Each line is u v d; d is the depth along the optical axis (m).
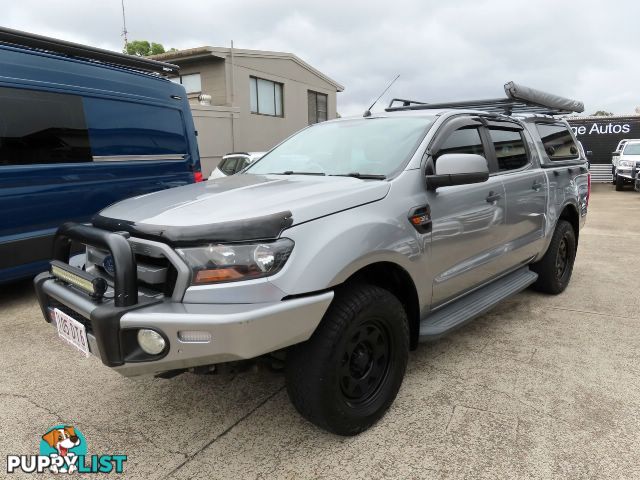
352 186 2.59
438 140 3.10
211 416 2.70
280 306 2.04
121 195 5.39
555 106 4.69
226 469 2.27
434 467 2.25
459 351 3.50
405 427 2.56
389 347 2.61
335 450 2.39
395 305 2.54
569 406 2.75
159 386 3.04
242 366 2.37
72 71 4.90
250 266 2.04
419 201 2.78
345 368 2.37
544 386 2.98
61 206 4.79
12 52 4.41
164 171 5.95
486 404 2.78
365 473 2.22
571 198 4.71
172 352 1.99
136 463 2.32
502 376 3.11
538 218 4.12
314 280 2.14
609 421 2.59
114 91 5.33
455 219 3.04
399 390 2.87
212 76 16.81
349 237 2.31
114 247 2.07
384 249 2.47
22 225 4.48
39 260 4.59
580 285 5.20
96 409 2.79
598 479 2.15
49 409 2.78
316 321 2.16
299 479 2.19
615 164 19.39
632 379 3.06
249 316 1.96
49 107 4.68
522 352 3.47
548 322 4.07
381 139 3.21
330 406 2.30
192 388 3.01
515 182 3.76
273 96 18.69
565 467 2.23
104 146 5.20
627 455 2.31
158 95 5.90
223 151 16.31
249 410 2.76
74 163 4.89
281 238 2.12
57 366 3.33
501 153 3.81
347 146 3.29
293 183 2.79
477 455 2.33
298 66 19.58
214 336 1.95
